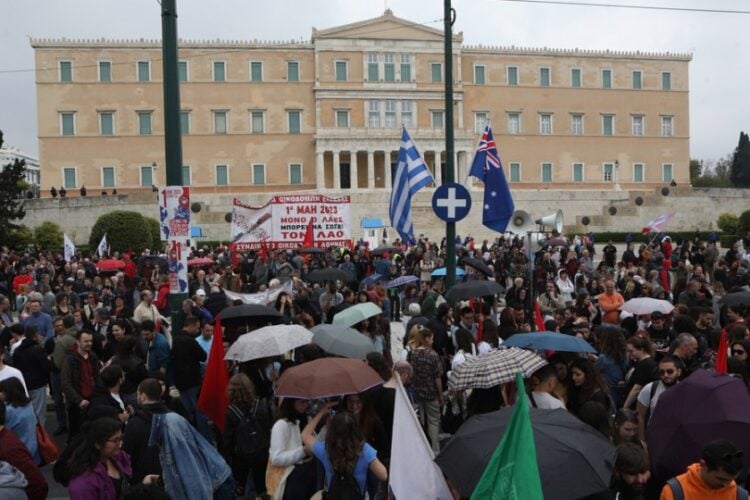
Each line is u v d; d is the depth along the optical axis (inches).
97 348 522.9
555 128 3521.2
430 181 698.8
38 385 500.1
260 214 1024.2
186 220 463.2
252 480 348.5
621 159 3592.5
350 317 481.7
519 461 182.5
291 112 3304.6
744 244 1720.0
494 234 2906.0
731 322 525.3
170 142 456.8
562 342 351.3
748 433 253.1
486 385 308.0
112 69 3174.2
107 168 3176.7
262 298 628.4
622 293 877.2
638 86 3617.1
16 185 2114.9
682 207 2938.0
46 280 862.5
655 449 267.1
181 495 287.3
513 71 3479.3
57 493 414.9
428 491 254.1
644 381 364.5
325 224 1029.8
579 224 2790.4
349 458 256.5
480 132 3442.4
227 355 385.1
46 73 3149.6
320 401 340.5
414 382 428.5
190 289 887.1
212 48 3245.6
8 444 273.4
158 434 294.8
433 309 621.0
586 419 295.4
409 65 3366.1
